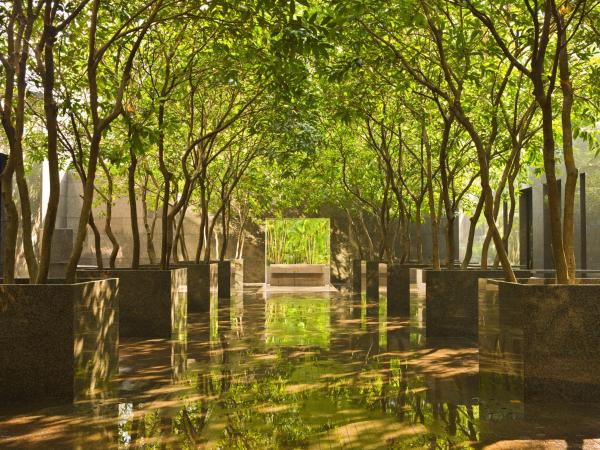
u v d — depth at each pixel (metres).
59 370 5.57
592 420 4.88
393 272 14.02
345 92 10.49
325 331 10.59
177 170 15.90
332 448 4.28
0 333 5.54
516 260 20.03
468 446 4.30
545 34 5.82
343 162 17.25
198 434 4.59
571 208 6.22
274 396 5.78
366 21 8.34
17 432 4.64
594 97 9.04
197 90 12.30
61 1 7.56
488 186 6.75
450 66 8.71
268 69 8.06
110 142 14.05
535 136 11.03
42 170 19.19
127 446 4.31
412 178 17.14
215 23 8.05
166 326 9.98
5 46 8.04
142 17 9.16
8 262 6.04
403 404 5.46
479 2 7.79
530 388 5.44
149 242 15.43
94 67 6.44
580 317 5.41
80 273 10.06
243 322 12.07
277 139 14.26
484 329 6.51
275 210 26.70
